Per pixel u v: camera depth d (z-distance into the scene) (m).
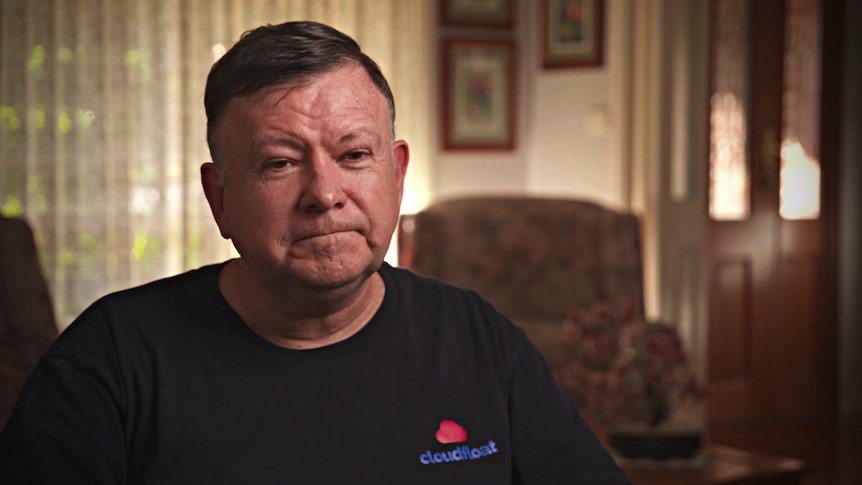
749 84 5.33
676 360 2.73
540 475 1.13
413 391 1.06
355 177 0.97
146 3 4.32
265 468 0.99
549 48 5.31
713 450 2.91
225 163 0.99
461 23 5.18
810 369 5.74
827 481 4.46
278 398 1.01
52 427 0.96
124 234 4.30
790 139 5.54
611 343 2.73
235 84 0.96
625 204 4.91
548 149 5.36
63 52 4.16
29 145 4.09
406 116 5.03
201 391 1.00
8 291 2.88
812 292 5.73
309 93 0.95
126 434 0.99
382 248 1.00
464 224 4.34
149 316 1.03
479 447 1.07
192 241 4.43
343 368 1.04
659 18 4.79
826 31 5.67
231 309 1.04
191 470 0.98
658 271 4.84
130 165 4.30
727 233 5.27
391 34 4.96
